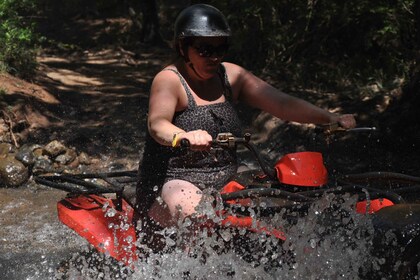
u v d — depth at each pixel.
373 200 9.25
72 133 19.78
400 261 7.77
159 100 9.05
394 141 18.52
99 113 21.58
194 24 8.98
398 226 7.93
